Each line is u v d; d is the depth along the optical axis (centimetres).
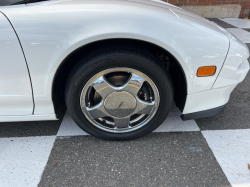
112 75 156
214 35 156
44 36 138
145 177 150
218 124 202
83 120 170
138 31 141
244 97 247
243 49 166
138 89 159
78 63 153
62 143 181
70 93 157
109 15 142
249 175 152
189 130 194
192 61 153
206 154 169
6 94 154
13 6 146
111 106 165
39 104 162
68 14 140
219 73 161
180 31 148
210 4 591
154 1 198
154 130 194
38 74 148
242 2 598
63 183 146
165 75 155
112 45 150
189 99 168
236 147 176
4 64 142
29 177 151
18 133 193
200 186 144
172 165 160
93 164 161
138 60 146
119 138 179
